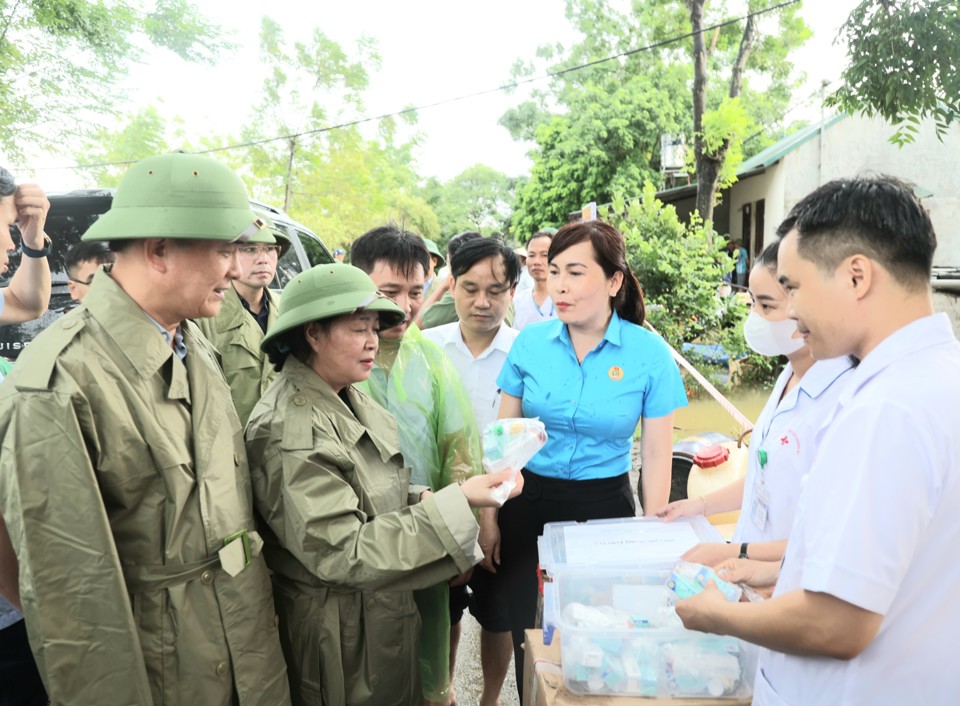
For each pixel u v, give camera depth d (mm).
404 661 1759
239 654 1430
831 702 1016
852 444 953
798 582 1074
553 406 2096
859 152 12430
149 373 1340
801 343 1597
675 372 2111
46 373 1229
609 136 22391
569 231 2037
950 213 11992
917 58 5461
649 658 1375
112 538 1245
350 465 1607
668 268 8969
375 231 2229
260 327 2844
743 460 2754
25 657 1896
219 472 1442
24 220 2264
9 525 1235
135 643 1265
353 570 1484
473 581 2434
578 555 1663
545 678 1443
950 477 924
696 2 13234
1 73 11266
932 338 984
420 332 2346
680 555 1645
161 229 1277
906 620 962
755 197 14625
